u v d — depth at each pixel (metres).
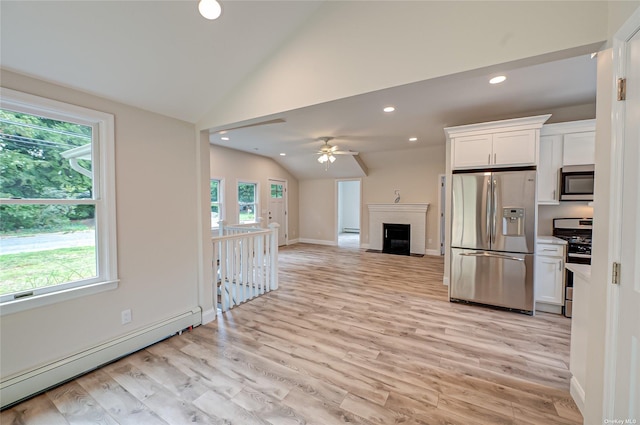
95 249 2.14
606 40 1.28
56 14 1.53
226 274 3.43
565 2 1.37
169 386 1.89
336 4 2.01
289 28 2.17
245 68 2.39
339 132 4.70
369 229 7.37
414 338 2.54
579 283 1.72
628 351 1.11
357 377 1.98
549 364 2.13
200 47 2.05
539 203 3.25
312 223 8.55
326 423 1.57
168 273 2.60
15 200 1.75
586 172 2.96
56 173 1.95
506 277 3.14
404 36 1.78
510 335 2.59
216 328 2.77
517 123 3.06
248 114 2.47
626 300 1.12
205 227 2.91
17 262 1.79
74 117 1.98
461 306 3.33
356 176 7.64
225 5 1.83
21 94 1.71
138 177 2.34
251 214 7.04
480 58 1.57
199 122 2.80
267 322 2.91
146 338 2.39
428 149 6.10
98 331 2.12
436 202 6.57
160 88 2.25
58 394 1.81
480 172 3.28
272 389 1.86
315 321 2.92
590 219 3.27
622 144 1.15
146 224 2.41
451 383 1.91
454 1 1.63
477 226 3.27
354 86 1.96
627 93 1.13
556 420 1.59
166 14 1.75
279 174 7.88
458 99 3.14
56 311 1.90
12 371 1.72
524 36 1.46
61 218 1.97
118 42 1.79
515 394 1.80
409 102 3.20
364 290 3.96
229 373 2.03
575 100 3.14
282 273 4.93
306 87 2.16
